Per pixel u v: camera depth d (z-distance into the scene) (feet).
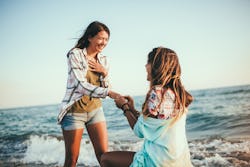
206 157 17.60
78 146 10.46
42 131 34.88
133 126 8.66
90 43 10.27
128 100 9.36
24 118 53.26
